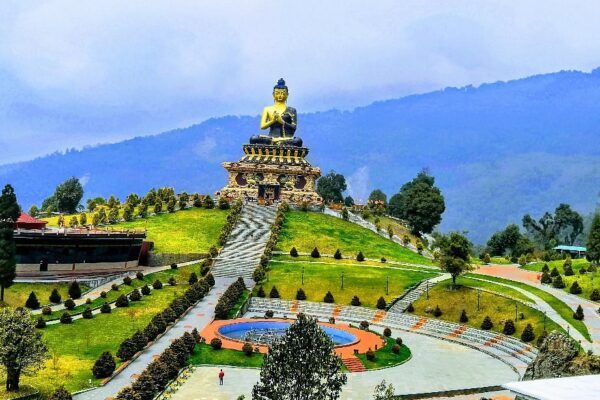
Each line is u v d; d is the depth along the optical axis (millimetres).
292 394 38969
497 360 85438
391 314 109188
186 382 69750
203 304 107625
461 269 114500
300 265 133375
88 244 119125
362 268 132000
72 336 83875
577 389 34688
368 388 70000
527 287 114250
